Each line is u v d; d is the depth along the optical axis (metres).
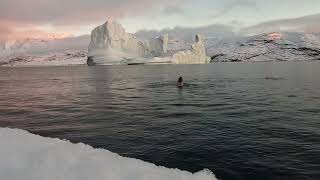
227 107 24.72
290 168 10.17
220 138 14.34
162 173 5.43
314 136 14.57
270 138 14.24
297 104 25.95
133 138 14.65
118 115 21.72
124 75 84.06
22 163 5.59
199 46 189.12
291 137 14.41
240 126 17.11
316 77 61.47
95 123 18.86
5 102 31.83
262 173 9.77
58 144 6.57
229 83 50.12
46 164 5.50
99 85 52.66
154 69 120.50
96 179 4.98
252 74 76.00
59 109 25.75
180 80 47.00
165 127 17.14
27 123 19.72
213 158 11.35
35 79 78.50
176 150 12.45
